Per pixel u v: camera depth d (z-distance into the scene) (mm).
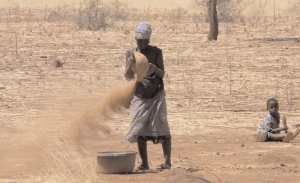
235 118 20812
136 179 11773
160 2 87938
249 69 30172
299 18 67938
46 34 43812
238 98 24031
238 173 12594
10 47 36406
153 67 12617
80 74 28156
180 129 19125
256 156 14594
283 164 13594
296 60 33000
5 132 17641
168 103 22938
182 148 16062
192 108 22328
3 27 48000
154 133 12852
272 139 17312
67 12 67250
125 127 19000
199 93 24766
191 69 29953
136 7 85500
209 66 30859
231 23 59188
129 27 52312
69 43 38875
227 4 67812
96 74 28250
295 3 85125
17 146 15453
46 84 25719
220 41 41594
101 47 37438
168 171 12062
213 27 41969
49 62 31438
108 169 12398
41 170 12422
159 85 12922
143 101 12828
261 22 60812
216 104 23016
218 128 19375
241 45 39156
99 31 47375
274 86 26312
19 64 30609
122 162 12398
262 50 36656
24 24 51719
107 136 17469
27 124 18734
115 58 33188
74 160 13109
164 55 34375
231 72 29297
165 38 42844
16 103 22234
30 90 24500
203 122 20109
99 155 12453
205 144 16734
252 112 21828
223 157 14594
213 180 11719
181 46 38312
